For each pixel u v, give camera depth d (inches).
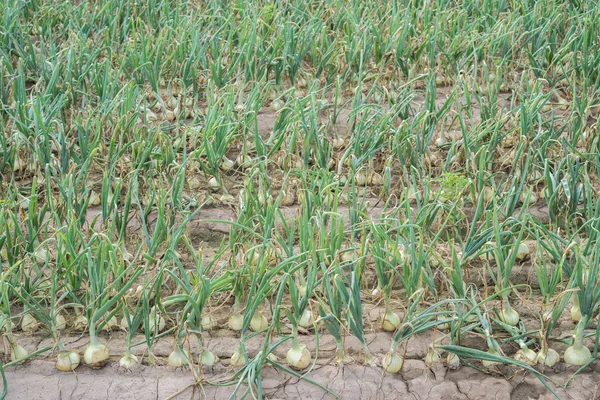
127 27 204.8
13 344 116.4
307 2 228.4
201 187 160.2
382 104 188.7
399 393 111.2
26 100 170.4
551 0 222.4
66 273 119.5
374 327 123.3
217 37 200.8
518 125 167.2
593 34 198.2
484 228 131.4
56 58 190.7
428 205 132.4
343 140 170.4
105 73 175.5
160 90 195.6
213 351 118.7
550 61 198.2
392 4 223.8
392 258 127.3
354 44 197.0
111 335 122.8
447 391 111.2
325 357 117.6
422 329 112.3
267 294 118.3
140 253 134.6
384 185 146.6
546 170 139.3
